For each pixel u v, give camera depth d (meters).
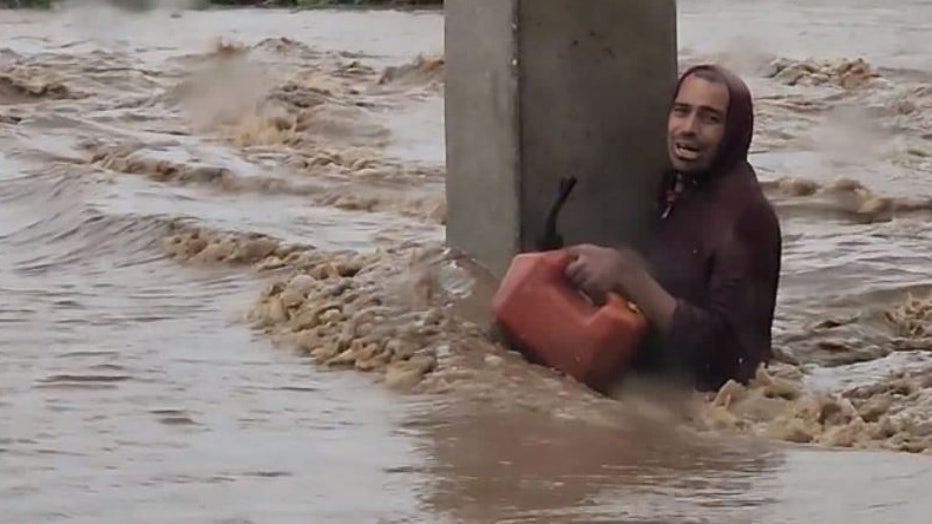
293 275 12.17
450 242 11.26
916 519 6.97
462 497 7.37
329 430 8.63
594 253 9.97
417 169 18.06
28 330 11.04
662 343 9.84
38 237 14.44
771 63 30.39
